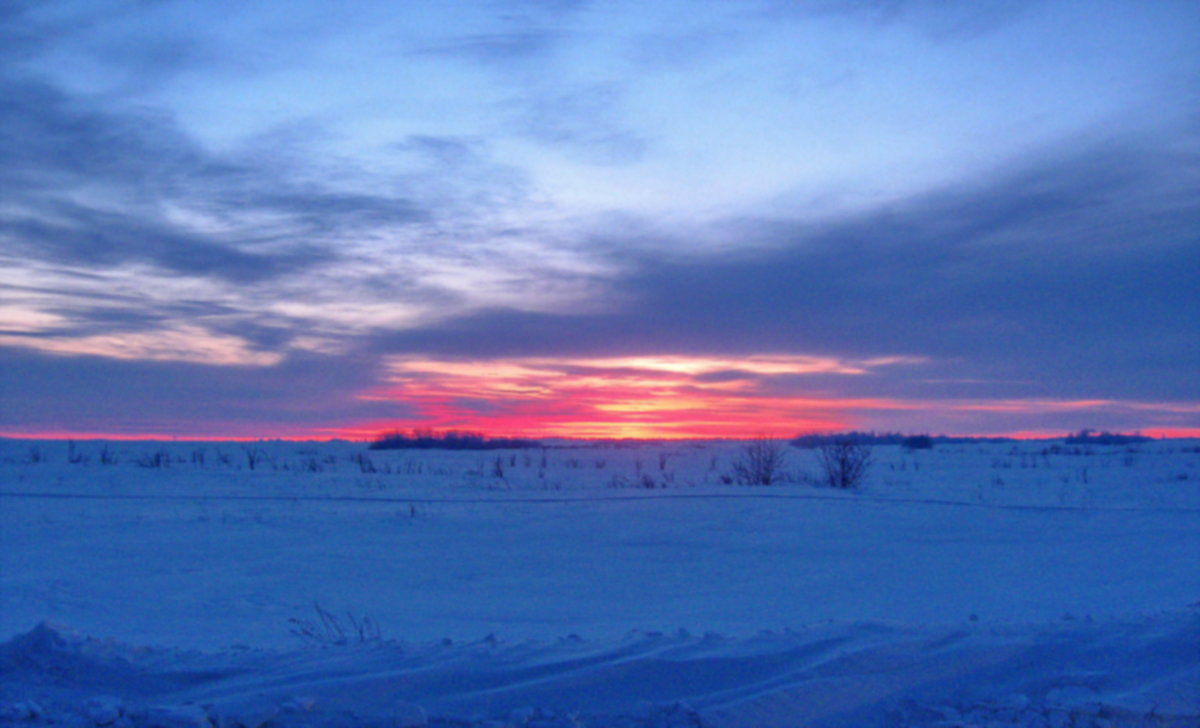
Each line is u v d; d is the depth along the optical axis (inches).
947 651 224.2
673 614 384.2
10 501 850.1
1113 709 190.9
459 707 199.9
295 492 983.6
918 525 707.4
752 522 724.0
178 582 467.5
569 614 389.1
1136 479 1227.9
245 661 240.1
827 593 439.5
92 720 191.9
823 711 195.6
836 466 1155.3
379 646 252.2
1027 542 624.1
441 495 938.1
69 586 446.6
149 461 1528.1
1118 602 393.7
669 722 190.1
